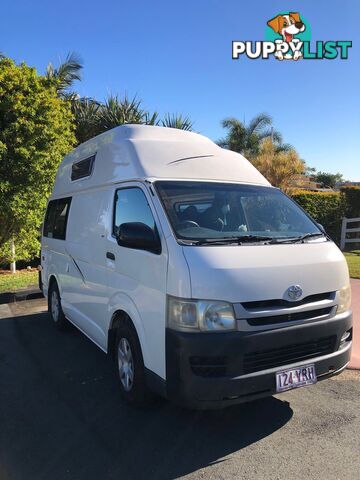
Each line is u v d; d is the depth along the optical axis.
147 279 3.66
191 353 3.18
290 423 3.82
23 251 11.93
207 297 3.20
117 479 3.05
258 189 4.62
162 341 3.42
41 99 10.43
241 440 3.55
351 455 3.33
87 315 5.28
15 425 3.80
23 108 10.02
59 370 5.10
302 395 4.39
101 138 5.25
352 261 13.52
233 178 4.59
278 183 19.62
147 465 3.22
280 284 3.40
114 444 3.49
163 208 3.75
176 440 3.55
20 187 10.41
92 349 5.88
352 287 9.52
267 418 3.91
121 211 4.39
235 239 3.66
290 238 3.97
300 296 3.48
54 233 6.77
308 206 18.66
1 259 11.73
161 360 3.45
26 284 10.21
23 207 10.66
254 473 3.12
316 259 3.71
